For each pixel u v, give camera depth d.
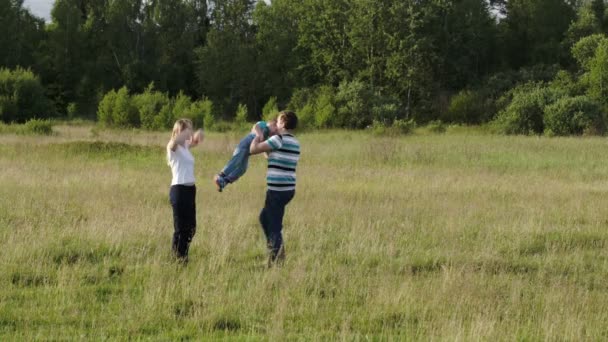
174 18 64.06
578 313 6.27
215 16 63.12
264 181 15.09
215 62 57.88
